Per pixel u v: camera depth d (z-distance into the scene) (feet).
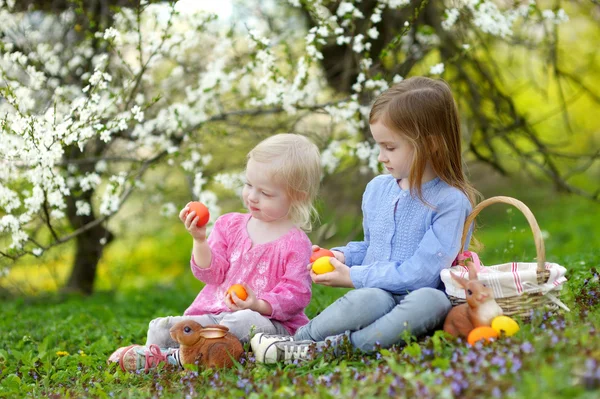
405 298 10.90
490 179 42.78
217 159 25.20
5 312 21.76
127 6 21.18
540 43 22.59
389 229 12.37
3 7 20.47
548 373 7.53
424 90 12.08
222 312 12.66
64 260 28.35
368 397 8.32
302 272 12.83
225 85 19.70
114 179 18.17
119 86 21.02
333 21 18.06
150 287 31.12
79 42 21.72
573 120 48.73
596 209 46.52
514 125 22.56
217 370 10.87
